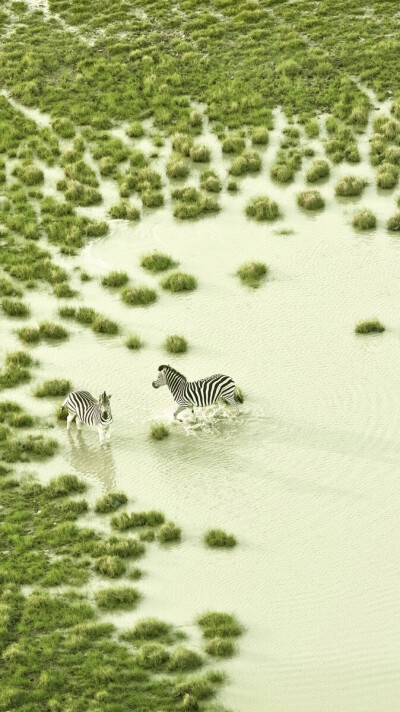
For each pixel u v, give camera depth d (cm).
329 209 7081
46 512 4256
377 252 6450
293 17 9950
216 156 7962
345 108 8400
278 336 5556
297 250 6556
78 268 6519
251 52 9375
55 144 8219
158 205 7300
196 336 5622
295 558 3909
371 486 4312
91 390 5153
